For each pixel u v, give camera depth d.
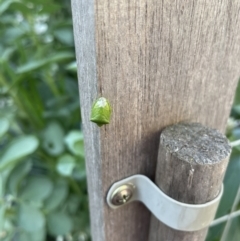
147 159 0.14
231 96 0.14
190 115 0.14
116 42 0.10
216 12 0.11
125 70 0.11
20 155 0.22
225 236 0.20
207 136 0.13
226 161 0.12
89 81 0.11
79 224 0.32
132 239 0.17
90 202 0.16
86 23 0.10
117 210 0.15
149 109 0.12
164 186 0.13
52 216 0.28
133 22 0.10
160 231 0.15
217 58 0.13
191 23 0.11
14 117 0.30
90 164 0.13
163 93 0.12
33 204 0.26
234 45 0.13
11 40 0.28
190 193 0.12
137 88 0.11
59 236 0.32
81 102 0.12
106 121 0.10
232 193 0.19
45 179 0.27
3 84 0.28
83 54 0.10
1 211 0.24
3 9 0.22
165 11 0.10
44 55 0.30
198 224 0.13
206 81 0.13
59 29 0.30
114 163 0.13
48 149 0.29
